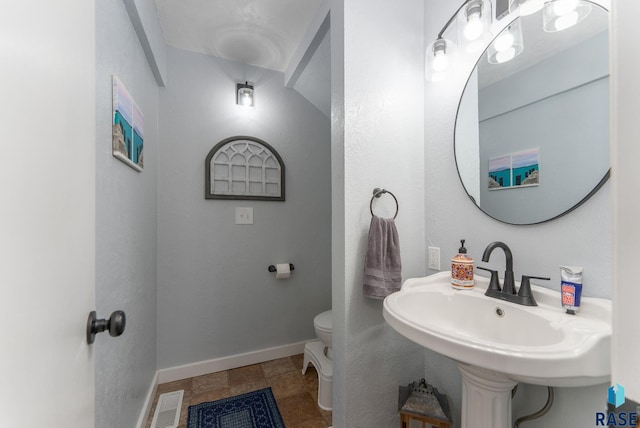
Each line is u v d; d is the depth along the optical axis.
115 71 1.05
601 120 0.79
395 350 1.30
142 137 1.41
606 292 0.77
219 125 1.99
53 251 0.44
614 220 0.38
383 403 1.27
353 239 1.22
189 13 1.59
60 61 0.47
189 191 1.90
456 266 1.09
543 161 0.92
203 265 1.94
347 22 1.21
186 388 1.75
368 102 1.25
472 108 1.15
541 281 0.92
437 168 1.32
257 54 1.98
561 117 0.88
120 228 1.11
